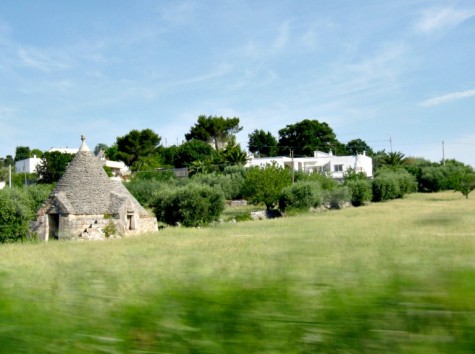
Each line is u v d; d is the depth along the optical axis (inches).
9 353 100.3
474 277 82.5
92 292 104.9
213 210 1419.8
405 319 84.7
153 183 2466.8
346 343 86.2
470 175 1982.0
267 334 90.8
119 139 3806.6
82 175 1286.9
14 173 3671.3
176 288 100.1
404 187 2351.1
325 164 3366.1
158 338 94.9
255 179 1809.8
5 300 106.4
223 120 4185.5
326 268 95.7
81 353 97.5
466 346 79.2
